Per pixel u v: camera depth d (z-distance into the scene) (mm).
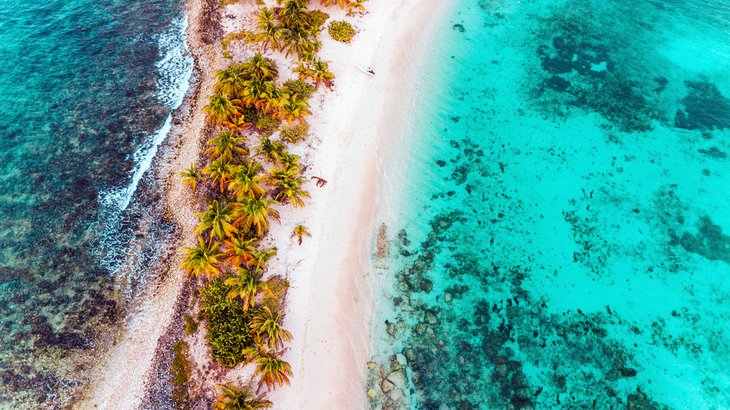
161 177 33688
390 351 26734
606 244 31922
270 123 35500
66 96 38062
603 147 37156
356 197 33094
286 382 24766
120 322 27109
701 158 36656
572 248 31719
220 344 25266
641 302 29484
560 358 27188
